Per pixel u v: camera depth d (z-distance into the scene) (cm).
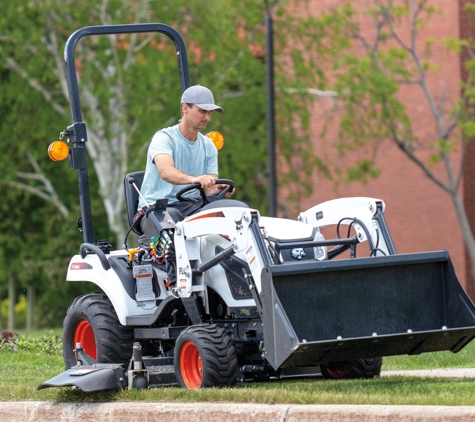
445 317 1978
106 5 8831
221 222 2012
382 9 7656
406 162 8650
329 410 1611
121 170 8950
